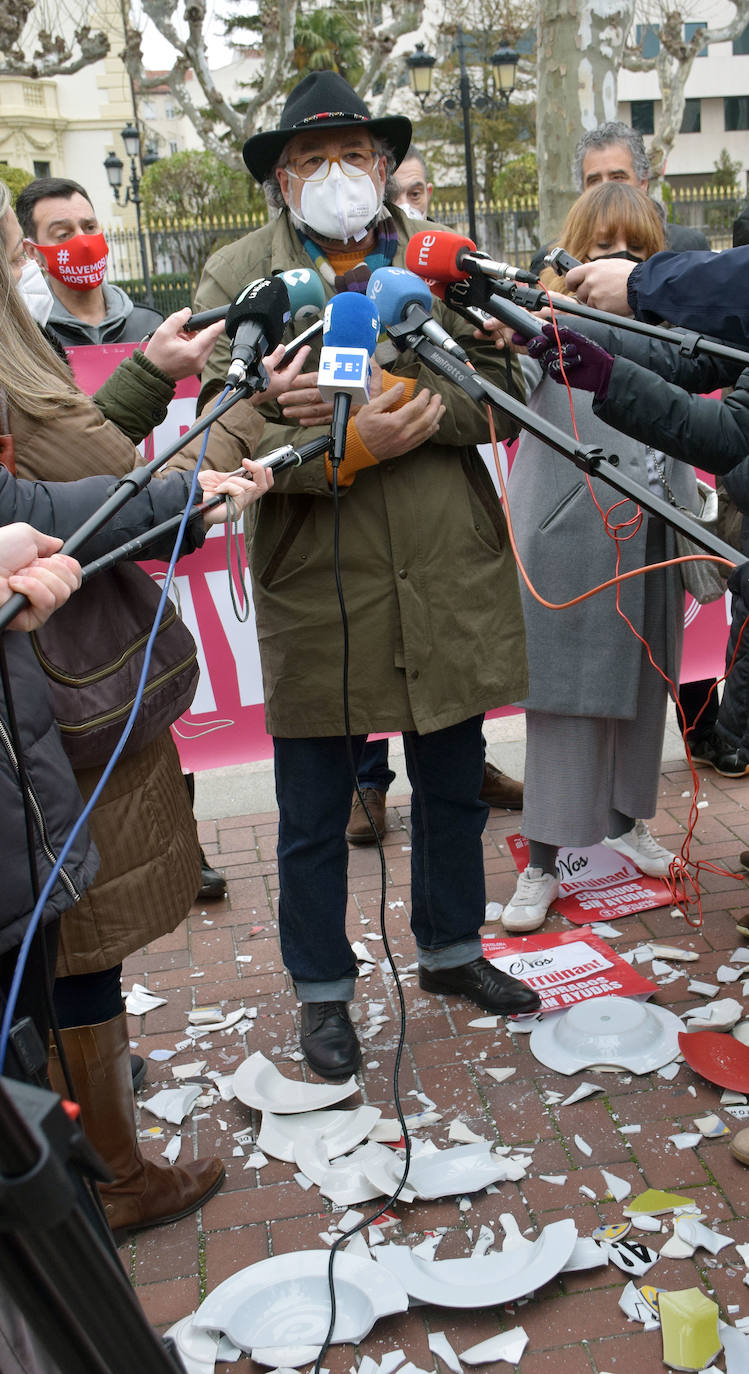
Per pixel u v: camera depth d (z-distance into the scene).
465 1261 2.14
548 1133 2.51
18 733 1.48
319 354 2.52
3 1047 1.10
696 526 1.82
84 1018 2.14
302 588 2.63
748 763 2.73
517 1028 2.89
